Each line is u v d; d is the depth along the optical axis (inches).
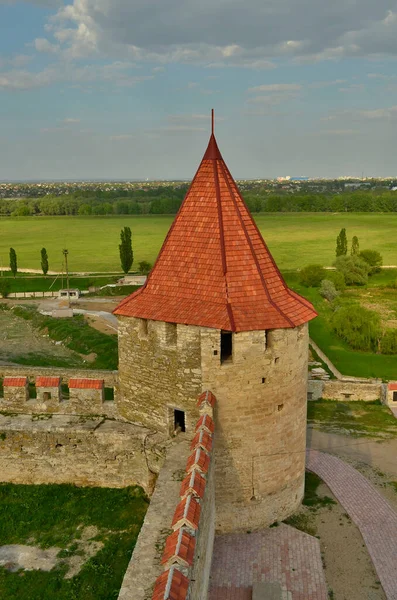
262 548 752.3
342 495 887.7
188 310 768.3
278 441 790.5
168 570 451.5
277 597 634.8
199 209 817.5
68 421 912.9
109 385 1378.0
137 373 854.5
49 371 1414.9
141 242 5600.4
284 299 797.9
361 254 4101.9
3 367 1453.0
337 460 1013.2
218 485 771.4
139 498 847.1
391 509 852.0
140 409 869.2
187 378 778.2
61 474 896.3
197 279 791.1
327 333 2336.4
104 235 6195.9
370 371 1777.8
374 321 2198.6
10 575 703.1
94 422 905.5
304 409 834.2
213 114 827.4
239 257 783.7
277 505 807.1
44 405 948.6
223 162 832.3
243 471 775.1
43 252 3932.1
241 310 748.6
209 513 663.8
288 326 752.3
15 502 862.5
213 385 747.4
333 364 1862.7
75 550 749.3
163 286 820.6
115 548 746.2
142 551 576.4
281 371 771.4
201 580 569.0
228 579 691.4
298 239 5748.0
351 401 1354.6
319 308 2999.5
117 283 3627.0
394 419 1235.9
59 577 696.4
